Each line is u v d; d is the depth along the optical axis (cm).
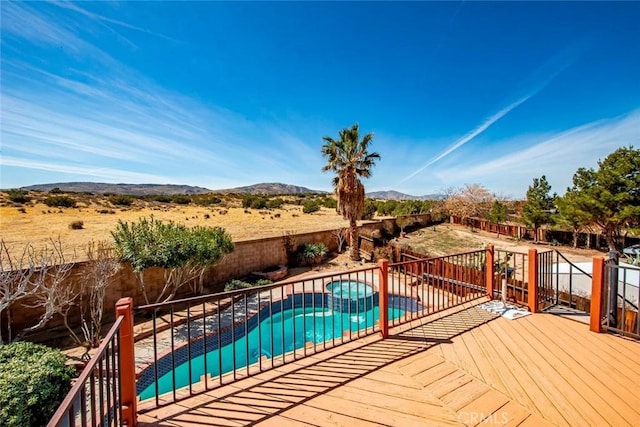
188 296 996
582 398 267
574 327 419
